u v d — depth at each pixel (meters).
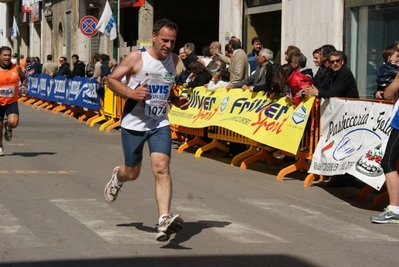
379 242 7.11
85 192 9.21
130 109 6.73
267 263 6.12
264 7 19.12
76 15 35.91
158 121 6.74
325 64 10.46
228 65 14.96
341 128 9.75
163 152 6.62
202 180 10.62
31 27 45.22
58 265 5.85
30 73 27.36
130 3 27.86
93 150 13.84
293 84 10.55
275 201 9.16
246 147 13.22
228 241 6.86
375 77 15.22
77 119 21.23
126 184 9.91
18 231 6.99
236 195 9.48
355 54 15.75
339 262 6.26
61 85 22.81
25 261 5.95
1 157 12.48
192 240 6.85
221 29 21.08
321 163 10.02
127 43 29.50
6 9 50.88
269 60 12.20
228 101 12.59
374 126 9.04
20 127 18.36
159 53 6.59
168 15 27.98
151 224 7.47
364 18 15.44
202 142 13.99
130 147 6.77
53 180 10.09
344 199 9.50
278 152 11.48
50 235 6.87
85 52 34.62
